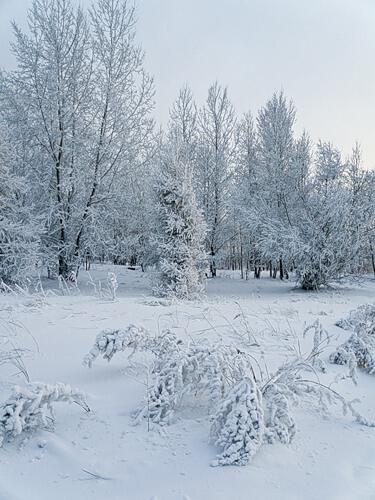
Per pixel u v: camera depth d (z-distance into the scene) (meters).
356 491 2.23
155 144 18.19
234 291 16.34
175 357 3.19
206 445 2.63
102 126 17.12
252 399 2.63
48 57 16.23
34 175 16.66
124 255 18.05
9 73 16.28
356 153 20.45
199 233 13.34
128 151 17.61
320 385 3.28
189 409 3.16
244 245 23.70
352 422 3.14
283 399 2.83
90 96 16.91
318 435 2.88
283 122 21.77
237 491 2.18
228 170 23.03
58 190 16.55
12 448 2.55
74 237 17.16
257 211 18.14
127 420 2.94
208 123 22.84
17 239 14.65
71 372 3.76
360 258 17.44
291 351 4.82
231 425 2.54
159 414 2.92
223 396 2.95
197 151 22.48
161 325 5.72
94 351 3.51
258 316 6.98
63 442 2.63
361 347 4.59
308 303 12.04
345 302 12.57
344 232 16.11
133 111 17.66
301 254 16.14
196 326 5.79
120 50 17.16
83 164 16.95
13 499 2.07
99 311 6.79
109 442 2.65
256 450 2.46
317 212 16.95
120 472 2.34
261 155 22.95
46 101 16.06
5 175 13.90
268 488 2.22
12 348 4.45
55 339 4.84
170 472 2.34
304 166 18.23
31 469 2.36
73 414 3.01
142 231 18.17
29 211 15.28
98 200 17.14
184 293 12.30
